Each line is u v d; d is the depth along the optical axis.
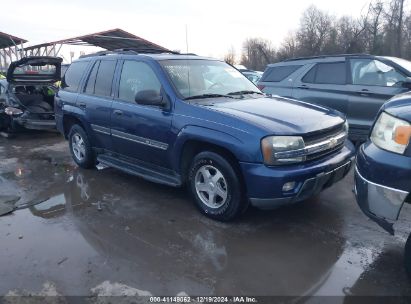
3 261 3.38
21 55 24.20
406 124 2.75
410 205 4.45
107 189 5.19
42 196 4.98
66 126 6.34
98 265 3.30
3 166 6.48
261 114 3.93
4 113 8.91
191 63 4.94
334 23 48.88
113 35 25.38
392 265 3.28
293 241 3.69
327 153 4.00
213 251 3.51
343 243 3.65
